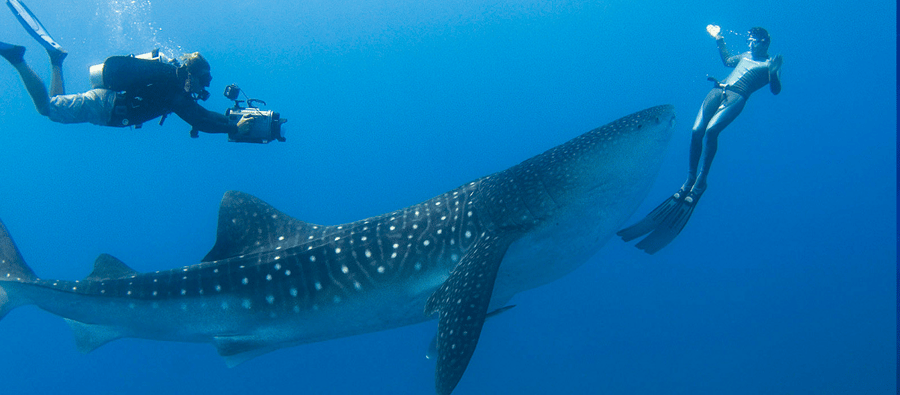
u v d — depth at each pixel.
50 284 5.86
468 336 4.39
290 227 6.02
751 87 5.86
